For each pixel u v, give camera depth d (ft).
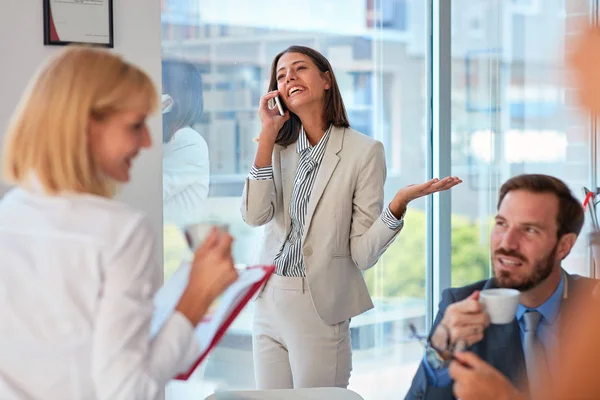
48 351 4.25
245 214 8.67
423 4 12.21
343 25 11.56
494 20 12.60
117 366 4.15
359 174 8.52
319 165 8.56
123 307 4.20
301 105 8.43
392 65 12.02
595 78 1.91
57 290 4.20
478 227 12.78
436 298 12.60
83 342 4.23
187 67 10.30
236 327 10.84
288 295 8.47
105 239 4.24
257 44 10.87
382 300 12.27
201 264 4.79
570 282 4.53
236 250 10.77
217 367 10.71
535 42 12.83
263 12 10.89
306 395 6.16
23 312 4.25
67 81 4.37
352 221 8.59
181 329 4.57
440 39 12.19
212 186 10.55
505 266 4.72
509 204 4.78
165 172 10.09
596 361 1.93
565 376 1.99
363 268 8.55
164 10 10.13
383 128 12.02
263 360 8.77
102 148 4.45
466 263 12.74
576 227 4.67
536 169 12.92
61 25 8.50
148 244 4.39
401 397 12.41
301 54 8.56
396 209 8.26
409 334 12.48
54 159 4.34
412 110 12.25
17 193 4.52
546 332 4.40
